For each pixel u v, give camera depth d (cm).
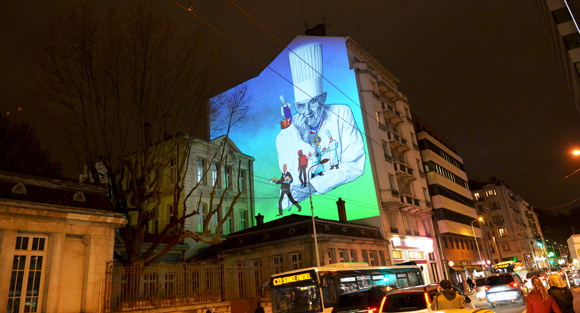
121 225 1451
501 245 7681
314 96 4222
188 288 1623
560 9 2205
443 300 942
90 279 1299
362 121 3841
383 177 3728
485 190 8112
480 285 2491
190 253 3078
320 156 3997
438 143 5603
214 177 3628
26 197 1214
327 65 4216
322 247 2600
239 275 1988
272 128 4412
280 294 1485
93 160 1614
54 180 1322
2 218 1156
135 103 1625
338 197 3750
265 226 3031
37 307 1194
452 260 4750
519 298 1966
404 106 4953
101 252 1355
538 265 8538
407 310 938
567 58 2295
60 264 1251
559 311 734
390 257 3406
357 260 2952
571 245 2839
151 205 3328
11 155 2373
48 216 1245
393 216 3803
